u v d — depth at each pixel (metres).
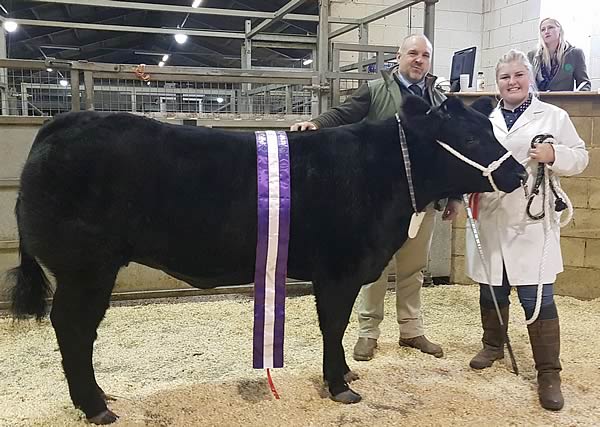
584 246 4.67
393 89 3.12
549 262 2.73
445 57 8.39
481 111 2.76
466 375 3.02
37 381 2.96
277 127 4.57
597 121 4.50
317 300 2.60
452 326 3.89
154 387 2.85
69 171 2.25
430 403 2.66
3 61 3.98
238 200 2.40
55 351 3.39
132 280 4.50
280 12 5.86
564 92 4.45
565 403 2.69
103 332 3.71
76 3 6.80
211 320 3.99
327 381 2.66
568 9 7.30
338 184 2.50
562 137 2.80
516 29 7.93
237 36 7.55
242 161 2.43
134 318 4.01
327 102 4.61
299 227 2.48
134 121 2.37
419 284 3.35
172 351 3.40
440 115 2.59
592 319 4.11
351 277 2.55
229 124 4.48
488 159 2.56
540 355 2.72
